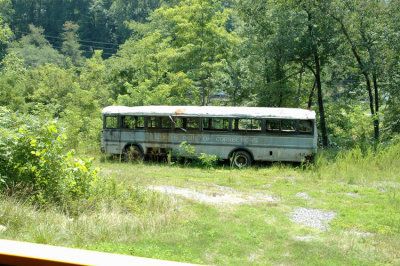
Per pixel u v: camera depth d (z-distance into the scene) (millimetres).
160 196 10078
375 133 24875
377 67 22938
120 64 37875
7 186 8070
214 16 29234
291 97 29219
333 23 23594
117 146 19016
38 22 94812
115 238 6715
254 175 15258
